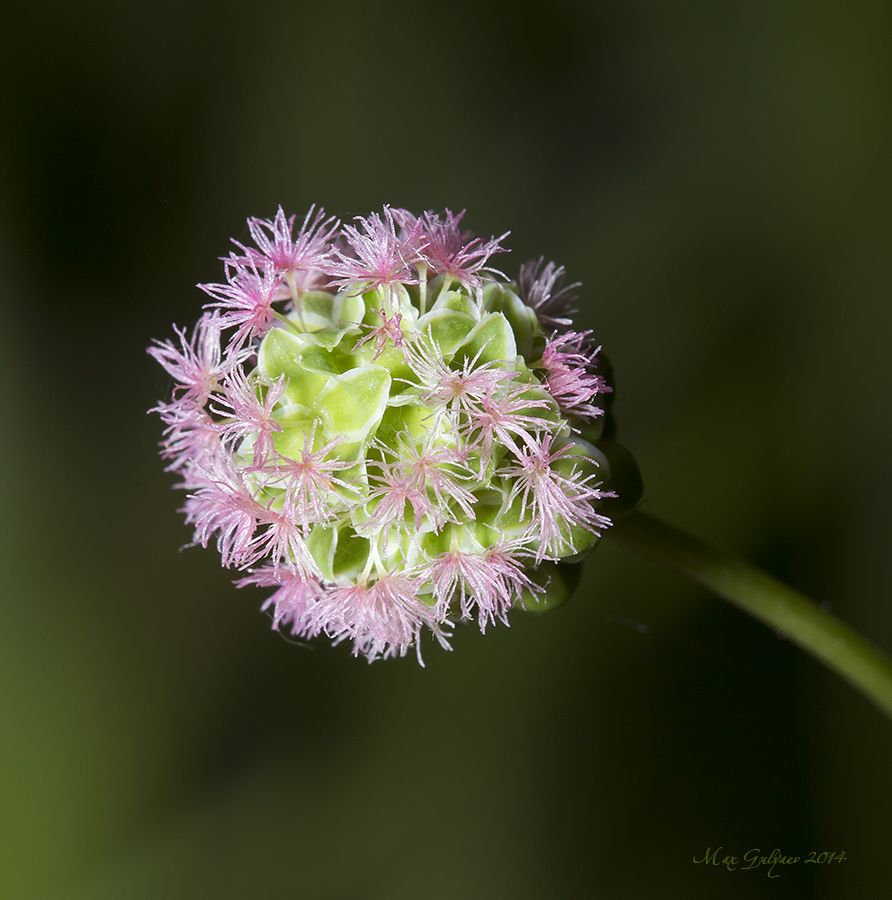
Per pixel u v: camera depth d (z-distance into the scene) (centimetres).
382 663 14
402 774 14
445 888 14
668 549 11
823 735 13
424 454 10
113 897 14
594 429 10
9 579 14
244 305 10
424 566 10
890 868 13
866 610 13
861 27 14
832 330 14
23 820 14
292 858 14
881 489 14
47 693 14
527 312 10
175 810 14
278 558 10
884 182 14
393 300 10
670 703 14
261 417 10
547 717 14
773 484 14
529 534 10
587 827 14
